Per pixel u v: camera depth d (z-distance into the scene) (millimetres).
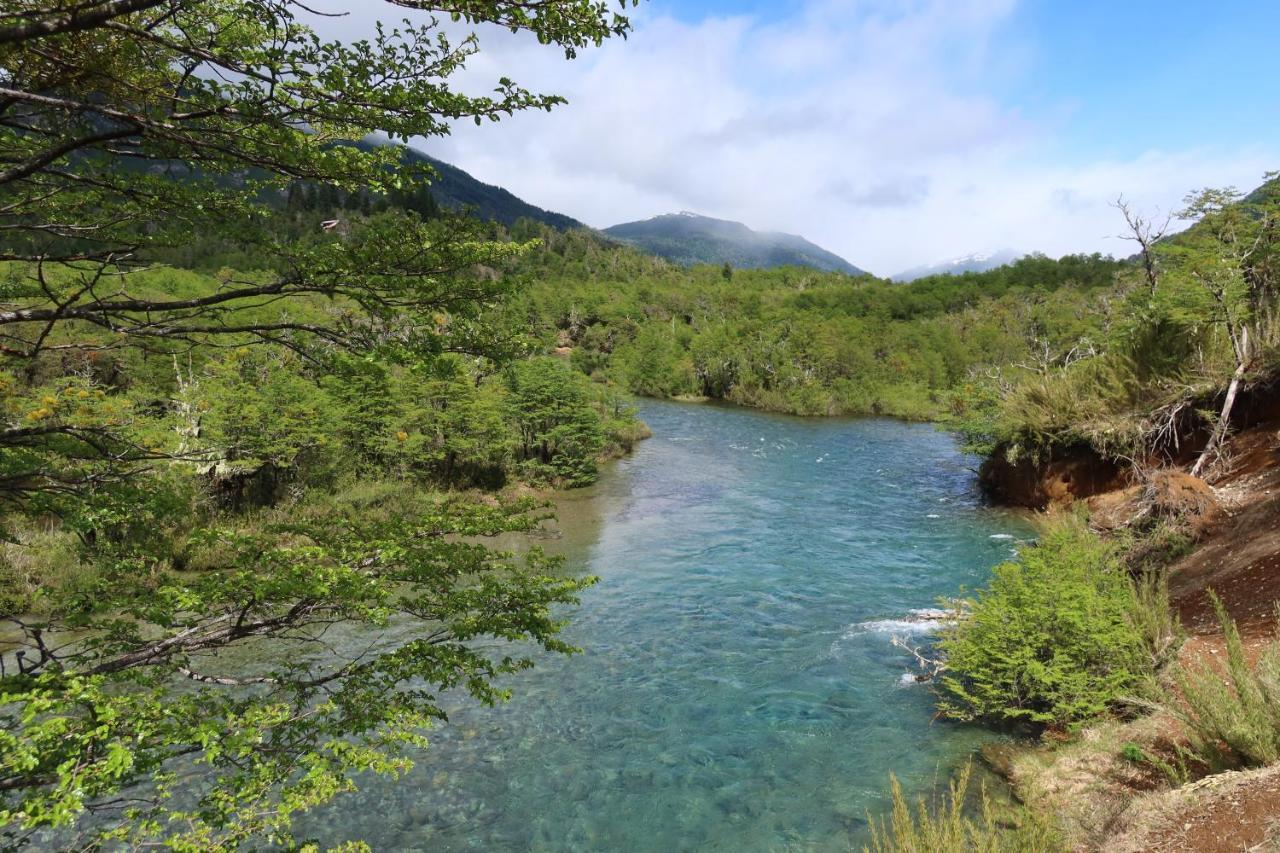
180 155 4641
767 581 18016
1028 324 87188
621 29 4449
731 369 82000
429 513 6523
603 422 39125
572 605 16281
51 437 5664
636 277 164750
